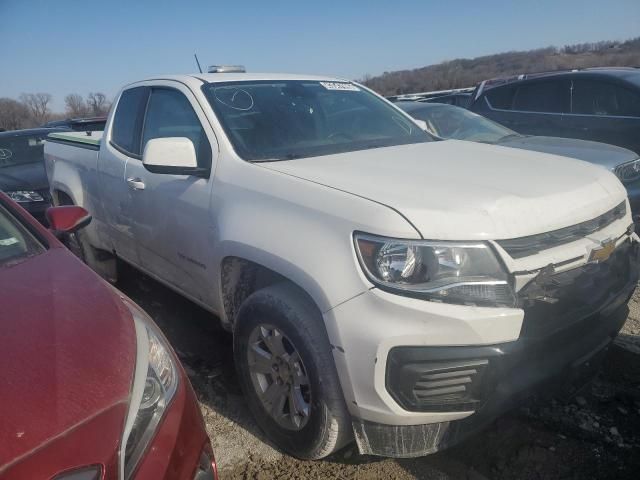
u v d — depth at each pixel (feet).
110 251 14.64
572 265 7.27
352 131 11.50
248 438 9.12
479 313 6.42
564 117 22.62
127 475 4.85
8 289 6.55
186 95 11.18
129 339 5.80
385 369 6.69
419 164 9.05
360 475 8.09
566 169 8.84
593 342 7.82
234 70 13.06
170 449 5.37
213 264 9.53
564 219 7.38
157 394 5.61
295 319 7.67
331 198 7.57
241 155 9.61
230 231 8.75
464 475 8.02
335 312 6.98
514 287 6.68
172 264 11.23
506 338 6.54
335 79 13.35
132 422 5.01
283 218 8.00
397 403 6.75
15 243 7.83
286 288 8.15
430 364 6.48
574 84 22.59
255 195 8.64
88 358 5.35
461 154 9.94
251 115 10.64
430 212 6.82
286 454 8.64
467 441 8.70
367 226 6.93
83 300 6.35
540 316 7.02
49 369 5.15
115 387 5.12
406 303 6.52
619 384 9.97
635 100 20.59
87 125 37.63
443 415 6.76
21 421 4.60
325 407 7.47
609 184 8.63
